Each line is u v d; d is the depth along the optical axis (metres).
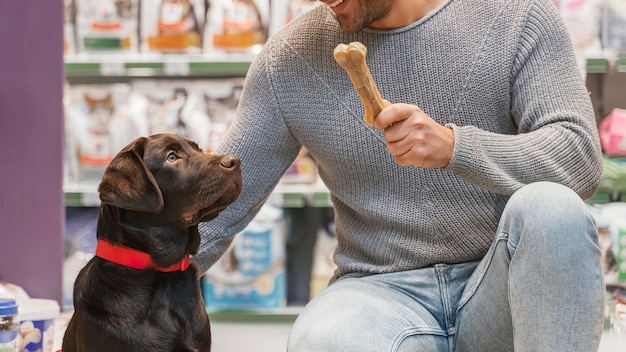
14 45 2.54
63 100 2.57
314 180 3.49
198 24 3.52
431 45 1.80
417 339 1.68
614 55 3.23
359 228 1.90
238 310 3.49
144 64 3.39
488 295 1.66
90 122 3.54
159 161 1.67
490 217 1.78
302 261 3.83
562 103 1.75
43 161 2.56
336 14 1.77
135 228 1.63
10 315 1.95
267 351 3.19
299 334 1.65
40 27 2.54
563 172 1.68
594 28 3.34
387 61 1.82
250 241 3.49
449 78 1.80
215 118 3.56
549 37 1.80
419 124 1.54
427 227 1.80
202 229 1.88
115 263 1.63
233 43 3.47
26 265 2.58
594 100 3.71
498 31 1.80
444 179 1.78
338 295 1.73
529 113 1.77
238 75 3.80
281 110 1.89
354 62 1.45
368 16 1.77
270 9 3.54
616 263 3.20
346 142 1.83
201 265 1.89
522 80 1.79
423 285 1.79
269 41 1.95
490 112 1.81
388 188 1.83
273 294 3.51
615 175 3.22
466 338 1.73
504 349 1.69
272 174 1.95
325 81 1.85
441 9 1.82
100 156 3.52
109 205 1.64
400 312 1.71
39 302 2.26
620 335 2.49
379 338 1.62
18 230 2.58
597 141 1.75
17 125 2.56
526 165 1.64
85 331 1.60
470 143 1.59
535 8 1.81
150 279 1.64
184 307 1.66
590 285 1.49
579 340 1.49
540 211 1.50
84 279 1.64
